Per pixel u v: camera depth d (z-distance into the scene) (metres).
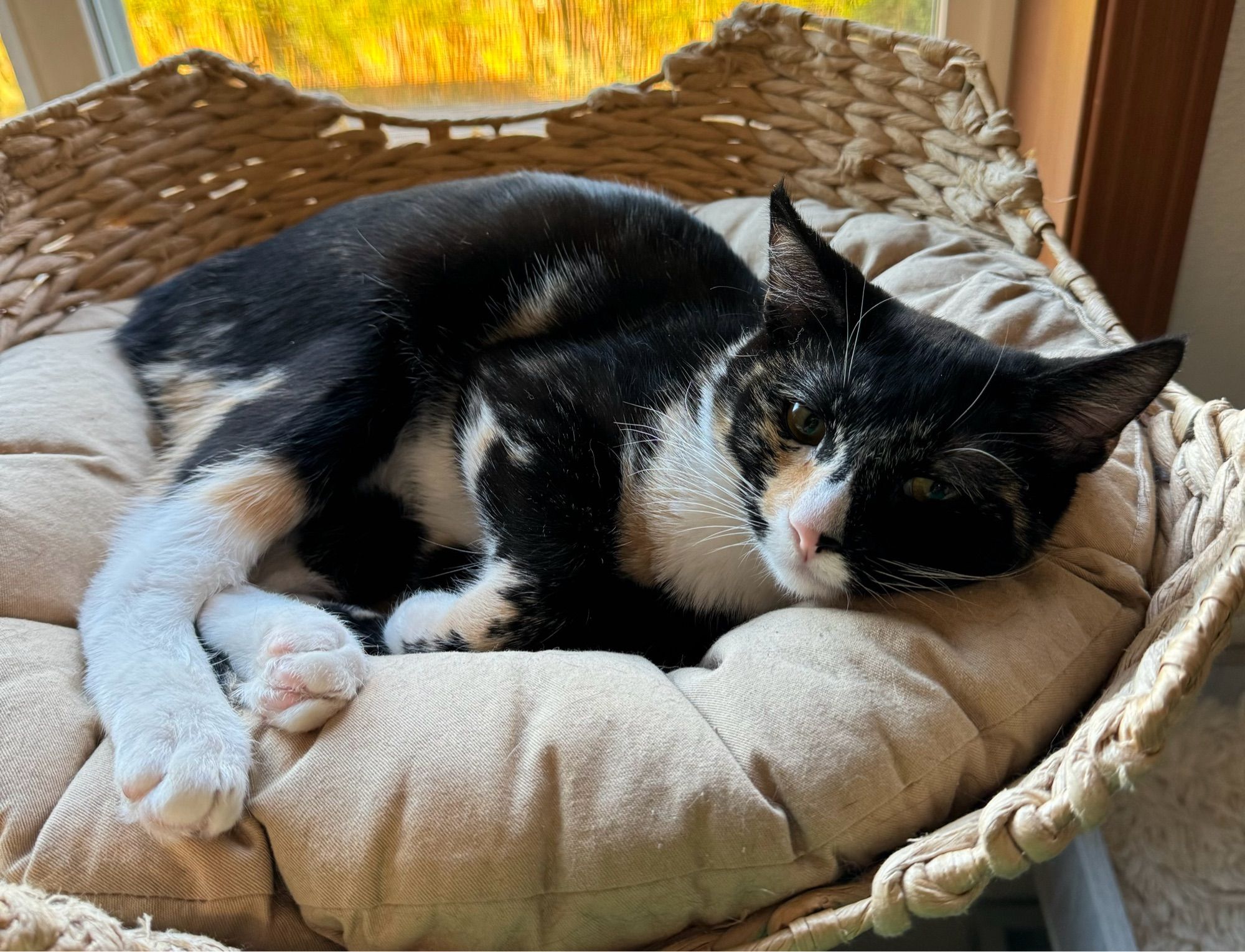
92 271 0.53
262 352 0.43
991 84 0.52
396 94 0.65
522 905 0.29
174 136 0.56
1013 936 0.40
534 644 0.39
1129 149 0.53
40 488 0.39
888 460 0.34
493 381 0.42
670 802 0.29
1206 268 0.57
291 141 0.59
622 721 0.30
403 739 0.30
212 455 0.40
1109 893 0.36
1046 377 0.33
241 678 0.35
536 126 0.62
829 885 0.30
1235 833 0.41
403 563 0.45
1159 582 0.37
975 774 0.32
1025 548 0.36
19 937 0.24
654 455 0.40
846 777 0.29
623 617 0.40
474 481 0.41
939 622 0.34
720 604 0.41
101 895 0.28
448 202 0.46
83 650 0.35
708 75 0.60
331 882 0.28
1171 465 0.39
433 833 0.28
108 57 0.63
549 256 0.45
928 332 0.36
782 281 0.37
